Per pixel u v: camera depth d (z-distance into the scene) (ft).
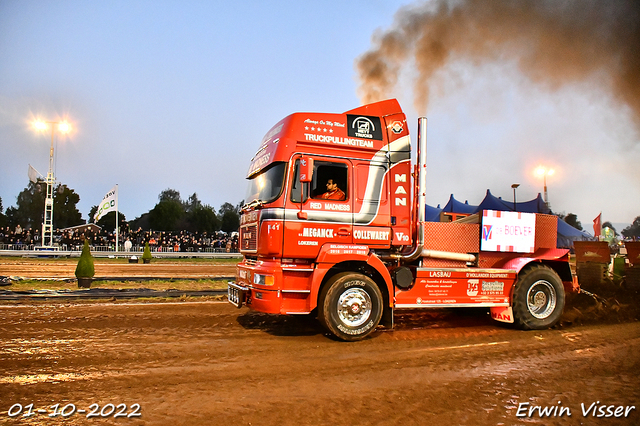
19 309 27.04
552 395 14.06
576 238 80.23
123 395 13.47
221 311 27.91
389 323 21.74
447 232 24.16
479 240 24.68
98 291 35.45
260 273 20.58
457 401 13.41
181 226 158.40
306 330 22.99
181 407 12.62
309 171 20.24
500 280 23.90
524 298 23.85
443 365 17.07
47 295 32.27
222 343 19.98
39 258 88.33
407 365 17.01
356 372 16.08
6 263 69.87
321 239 20.76
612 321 26.25
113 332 21.57
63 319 24.32
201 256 109.09
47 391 13.71
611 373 16.35
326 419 11.95
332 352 18.78
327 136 21.53
